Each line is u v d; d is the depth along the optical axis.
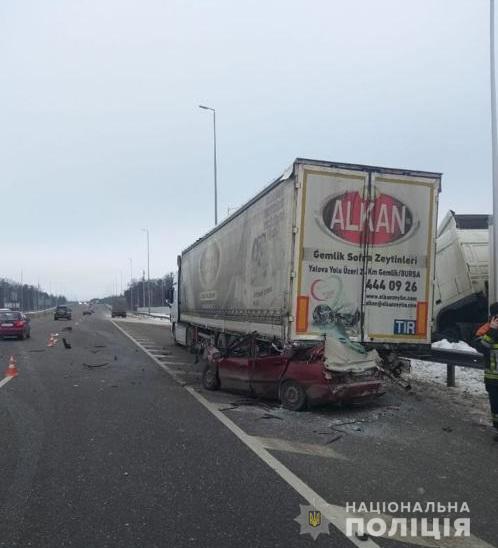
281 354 9.12
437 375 12.23
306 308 8.53
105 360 16.50
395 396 9.95
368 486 5.29
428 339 9.11
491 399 7.25
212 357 10.96
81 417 8.35
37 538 4.11
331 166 8.63
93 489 5.15
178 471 5.71
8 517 4.49
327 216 8.62
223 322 12.96
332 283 8.66
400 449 6.62
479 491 5.20
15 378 12.56
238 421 8.10
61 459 6.12
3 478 5.47
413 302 9.06
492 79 11.14
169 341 24.67
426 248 9.12
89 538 4.11
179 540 4.07
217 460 6.11
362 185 8.79
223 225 13.22
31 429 7.55
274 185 9.31
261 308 9.84
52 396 10.20
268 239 9.55
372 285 8.86
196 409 9.00
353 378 8.65
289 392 8.92
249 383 9.79
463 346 14.98
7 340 25.61
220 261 13.48
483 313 13.72
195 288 17.23
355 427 7.73
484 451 6.54
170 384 11.75
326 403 8.59
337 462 6.07
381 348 8.95
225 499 4.91
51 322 50.75
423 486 5.32
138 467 5.84
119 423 7.95
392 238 8.95
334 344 8.59
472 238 13.69
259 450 6.51
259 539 4.11
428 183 9.12
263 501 4.86
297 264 8.49
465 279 13.53
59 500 4.87
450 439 7.09
